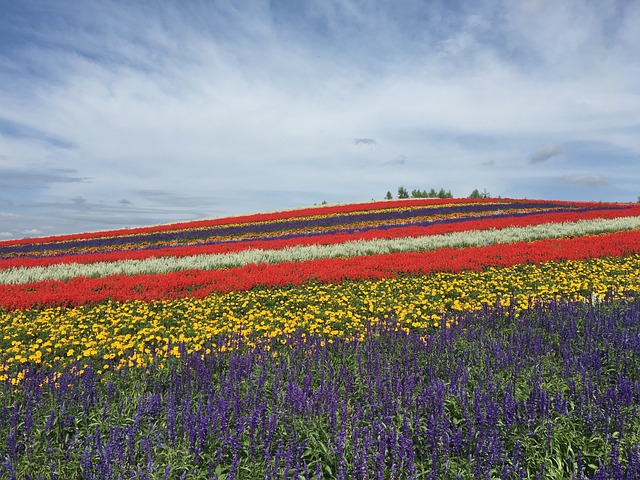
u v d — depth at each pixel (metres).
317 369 6.26
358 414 4.58
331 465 4.07
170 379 6.15
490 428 4.25
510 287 12.02
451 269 13.95
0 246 28.52
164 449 4.31
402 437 3.97
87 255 21.16
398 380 5.17
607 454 4.00
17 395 5.70
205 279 13.53
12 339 8.84
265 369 5.98
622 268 13.66
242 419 4.52
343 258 16.19
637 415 4.54
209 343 7.99
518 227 22.70
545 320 8.20
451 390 5.16
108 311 10.87
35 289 13.62
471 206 35.06
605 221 22.97
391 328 8.27
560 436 4.26
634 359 5.96
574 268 13.97
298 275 13.66
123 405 5.32
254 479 3.88
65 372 6.34
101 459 3.99
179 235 28.23
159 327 9.27
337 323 9.31
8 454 4.28
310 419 4.64
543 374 5.69
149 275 14.72
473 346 6.89
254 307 11.08
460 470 3.85
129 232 32.47
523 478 3.66
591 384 5.00
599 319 7.75
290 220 32.84
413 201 42.00
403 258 15.45
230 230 29.17
